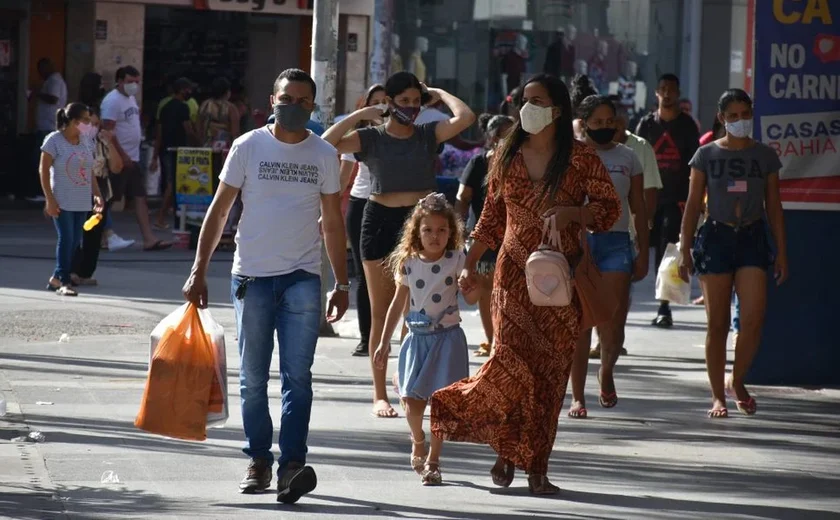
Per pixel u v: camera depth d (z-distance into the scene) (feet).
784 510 62.64
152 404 61.82
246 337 62.23
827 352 96.89
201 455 70.95
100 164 138.72
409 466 70.08
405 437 76.79
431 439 65.98
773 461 73.20
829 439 79.30
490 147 97.55
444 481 66.90
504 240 64.03
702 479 68.59
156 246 175.73
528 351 63.10
